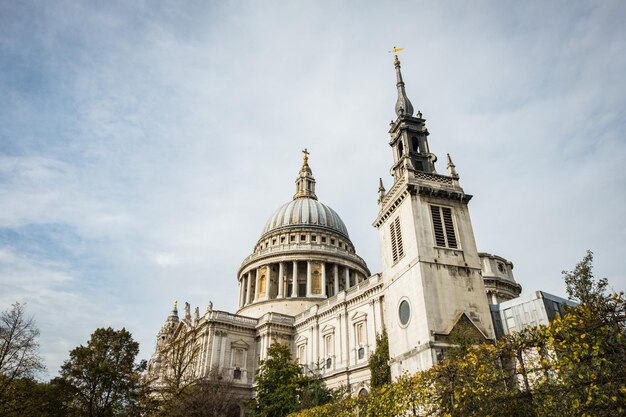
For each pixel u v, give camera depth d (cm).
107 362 5306
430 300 3916
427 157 5034
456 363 2312
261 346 7912
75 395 5106
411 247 4278
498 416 1959
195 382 5912
